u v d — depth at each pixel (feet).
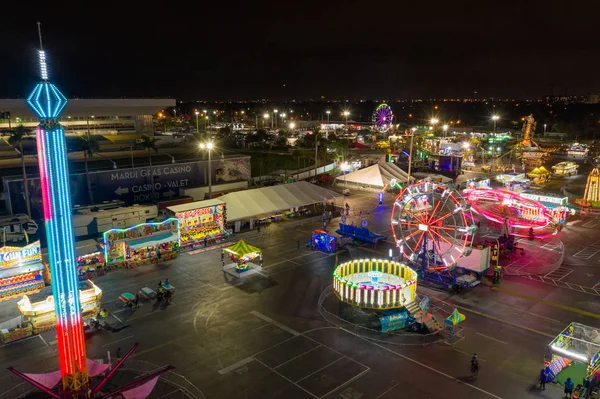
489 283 167.73
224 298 154.51
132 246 184.65
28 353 121.90
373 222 251.39
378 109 651.25
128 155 377.09
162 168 276.41
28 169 305.53
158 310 145.69
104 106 444.55
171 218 201.98
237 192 247.91
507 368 113.29
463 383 107.14
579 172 423.23
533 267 183.73
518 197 229.25
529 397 102.12
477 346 123.85
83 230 218.38
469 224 250.37
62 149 84.79
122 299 148.36
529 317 140.87
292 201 252.01
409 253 198.80
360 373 111.14
